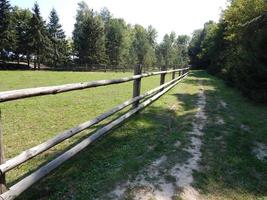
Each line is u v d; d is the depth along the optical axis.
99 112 7.11
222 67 22.56
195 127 5.95
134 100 6.27
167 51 92.50
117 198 2.99
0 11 41.06
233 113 7.66
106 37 64.00
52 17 59.12
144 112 7.12
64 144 4.46
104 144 4.56
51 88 3.04
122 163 3.86
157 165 3.86
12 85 13.34
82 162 3.81
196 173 3.66
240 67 11.08
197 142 4.92
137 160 3.98
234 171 3.80
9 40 43.28
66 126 5.66
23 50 46.94
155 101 8.80
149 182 3.37
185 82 17.64
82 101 8.76
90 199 2.95
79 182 3.28
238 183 3.47
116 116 6.52
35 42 46.22
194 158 4.17
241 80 10.97
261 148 4.82
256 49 9.34
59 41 55.06
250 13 15.36
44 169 2.87
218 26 28.97
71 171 3.54
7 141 4.62
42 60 48.03
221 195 3.19
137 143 4.71
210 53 33.84
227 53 20.70
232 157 4.26
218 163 4.02
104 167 3.71
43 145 2.89
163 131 5.50
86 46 53.38
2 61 45.44
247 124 6.39
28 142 4.59
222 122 6.50
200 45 61.06
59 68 39.62
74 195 3.00
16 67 45.56
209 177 3.58
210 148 4.63
